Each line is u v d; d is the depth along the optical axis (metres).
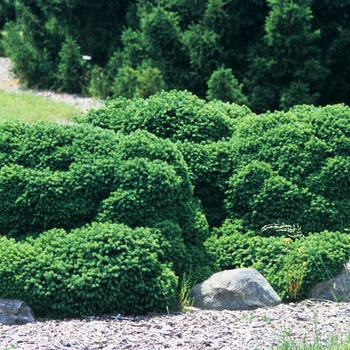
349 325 7.84
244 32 21.39
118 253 8.62
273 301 8.75
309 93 20.88
